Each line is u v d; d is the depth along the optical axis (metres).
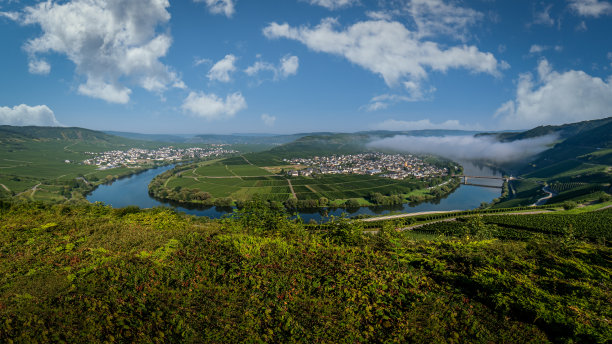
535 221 59.75
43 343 7.18
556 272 10.00
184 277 9.77
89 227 15.84
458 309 8.46
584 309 8.01
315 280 9.62
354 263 10.66
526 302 8.26
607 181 123.38
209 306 8.33
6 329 7.40
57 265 10.66
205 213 103.06
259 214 17.06
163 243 12.33
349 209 113.69
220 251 11.24
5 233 14.42
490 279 9.25
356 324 7.97
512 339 7.49
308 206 112.75
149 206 111.38
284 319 7.98
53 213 22.62
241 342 7.39
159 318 7.96
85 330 7.48
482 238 26.92
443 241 13.16
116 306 8.31
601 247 12.30
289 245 11.99
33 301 8.30
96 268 10.00
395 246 12.49
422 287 9.53
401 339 7.48
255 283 9.36
